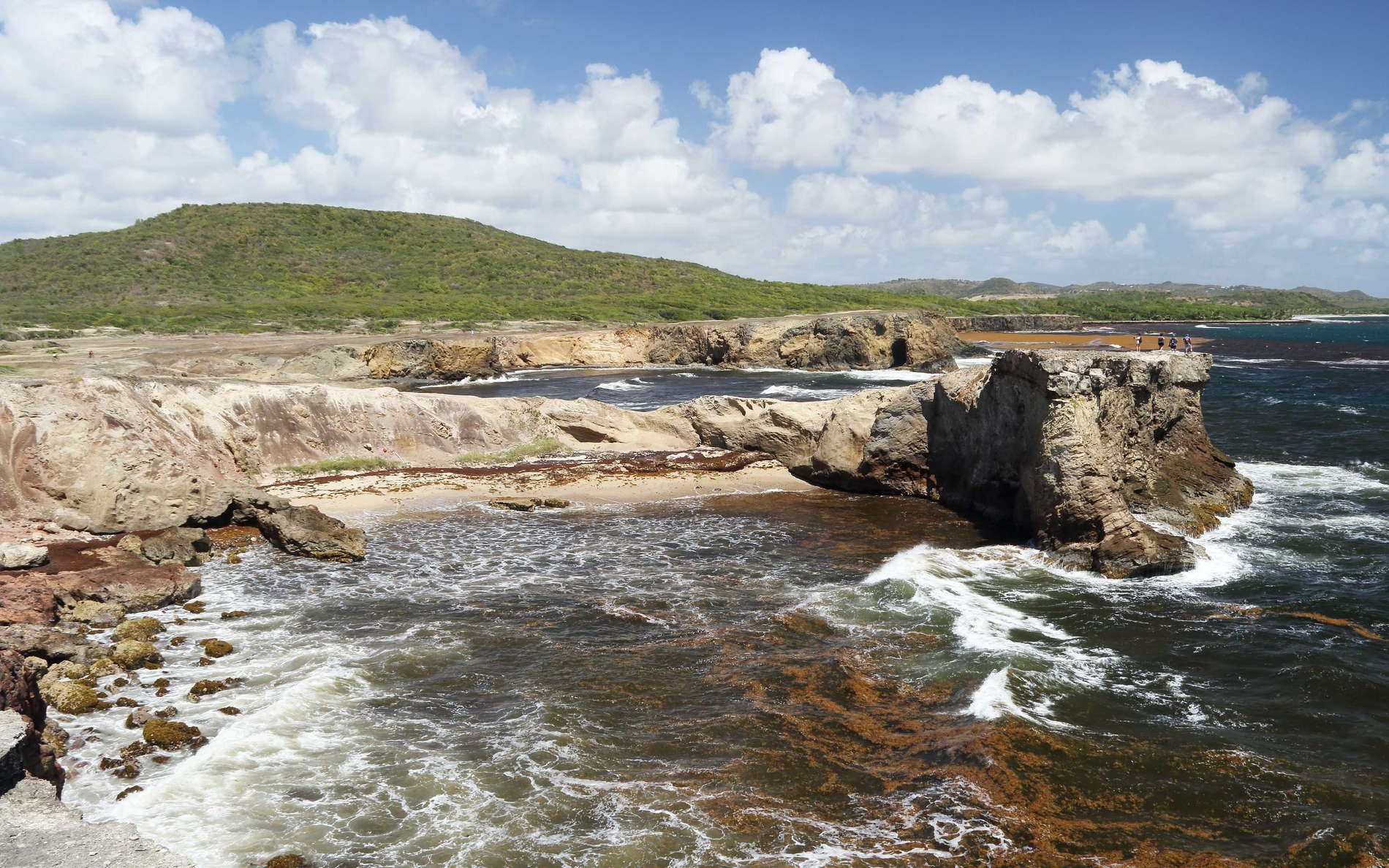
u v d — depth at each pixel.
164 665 15.72
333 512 27.34
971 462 28.33
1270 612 18.50
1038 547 23.27
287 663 15.93
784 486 31.75
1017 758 12.59
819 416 33.72
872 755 12.85
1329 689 14.88
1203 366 28.03
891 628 17.75
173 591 19.12
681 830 11.00
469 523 26.47
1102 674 15.62
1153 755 12.77
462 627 17.89
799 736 13.43
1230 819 11.24
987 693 14.50
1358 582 20.33
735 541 24.75
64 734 12.70
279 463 31.14
